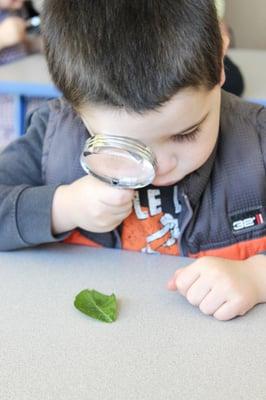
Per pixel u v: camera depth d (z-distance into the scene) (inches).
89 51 22.8
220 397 19.2
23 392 19.4
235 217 30.1
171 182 25.6
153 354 20.9
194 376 20.0
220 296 23.3
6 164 32.2
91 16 23.0
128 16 22.6
